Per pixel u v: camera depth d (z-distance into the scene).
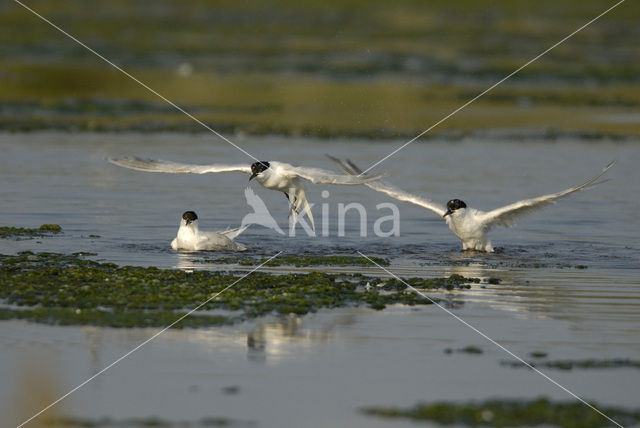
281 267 16.38
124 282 14.73
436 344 12.25
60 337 12.21
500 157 28.61
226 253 17.38
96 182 23.95
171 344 12.09
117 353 11.71
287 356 11.73
